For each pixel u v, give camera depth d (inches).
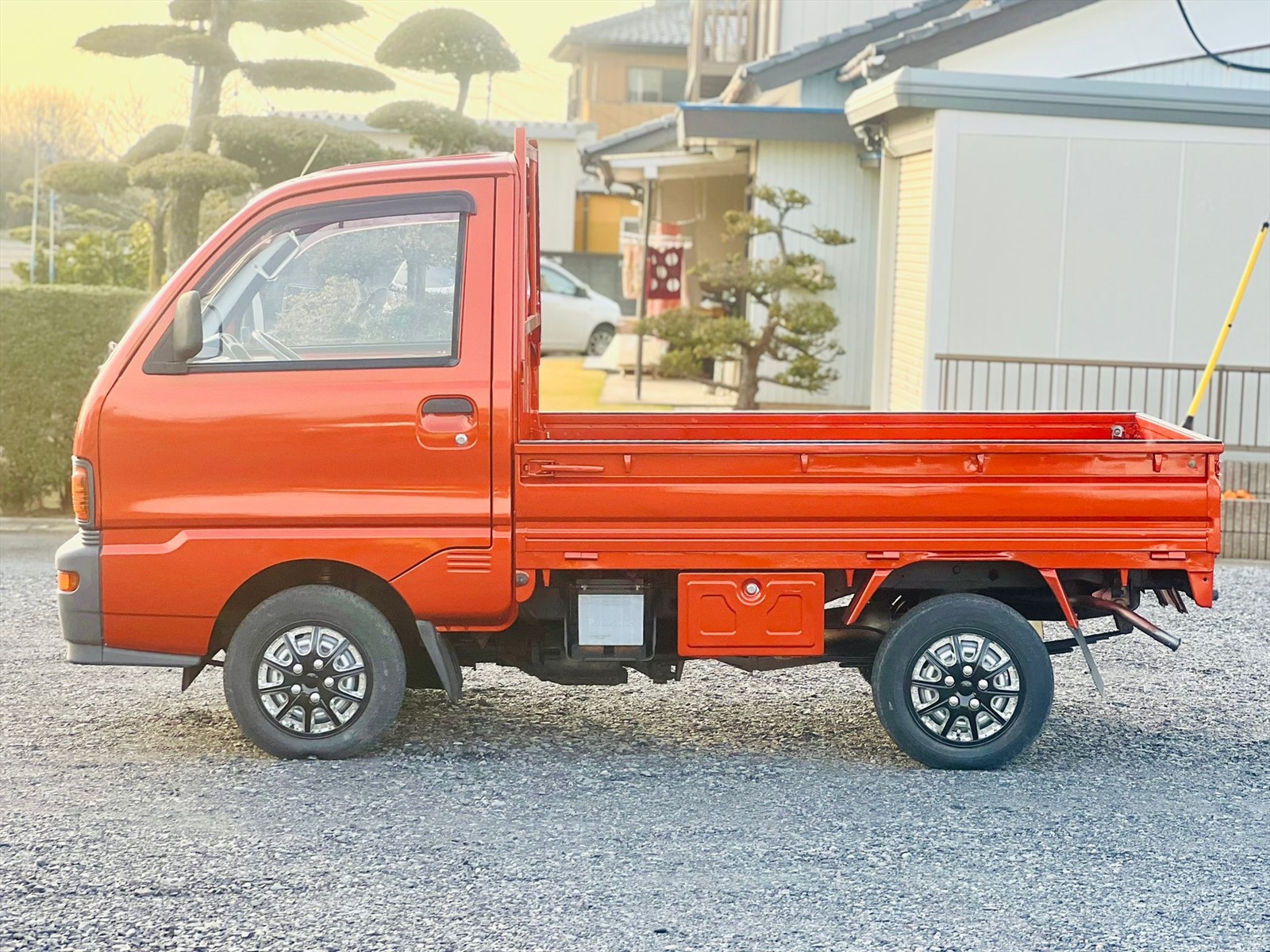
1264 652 319.3
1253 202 494.9
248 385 229.0
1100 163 495.5
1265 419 499.2
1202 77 550.0
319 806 216.5
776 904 184.2
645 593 237.3
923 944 173.6
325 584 238.5
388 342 230.8
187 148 737.6
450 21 908.0
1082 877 194.1
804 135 678.5
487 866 195.2
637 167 756.6
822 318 658.8
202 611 230.1
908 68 486.6
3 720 257.3
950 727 236.1
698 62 1026.7
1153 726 265.3
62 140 1446.9
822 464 227.9
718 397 728.3
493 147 829.2
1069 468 228.8
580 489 227.8
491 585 229.8
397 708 235.0
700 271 670.5
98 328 444.8
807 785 229.8
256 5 769.6
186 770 231.8
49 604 344.2
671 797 223.5
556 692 282.0
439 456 227.6
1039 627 247.0
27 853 197.5
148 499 228.8
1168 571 241.3
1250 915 183.0
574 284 994.1
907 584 240.4
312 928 175.8
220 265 232.1
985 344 503.5
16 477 453.4
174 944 171.2
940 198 498.0
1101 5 556.1
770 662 246.5
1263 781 234.7
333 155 747.4
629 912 181.3
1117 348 502.0
